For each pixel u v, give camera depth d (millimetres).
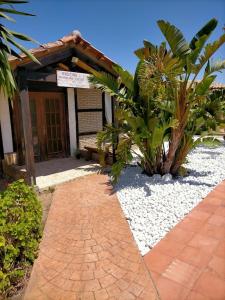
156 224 3617
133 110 5312
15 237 2604
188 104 4922
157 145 5016
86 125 8742
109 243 3176
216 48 4297
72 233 3455
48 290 2398
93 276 2566
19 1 3389
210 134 5676
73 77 5434
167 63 4316
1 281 2273
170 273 2562
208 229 3420
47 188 5246
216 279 2451
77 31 5375
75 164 7270
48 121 7777
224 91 5555
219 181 5504
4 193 3135
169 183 5336
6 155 6598
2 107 6438
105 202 4535
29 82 7137
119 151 5250
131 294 2307
